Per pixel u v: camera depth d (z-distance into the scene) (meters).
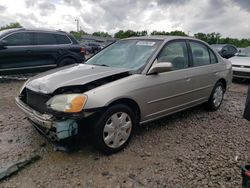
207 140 3.82
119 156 3.25
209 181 2.77
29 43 7.95
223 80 5.33
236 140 3.85
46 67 8.31
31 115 3.16
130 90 3.31
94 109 2.94
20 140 3.64
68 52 8.70
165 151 3.42
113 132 3.24
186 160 3.19
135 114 3.56
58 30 8.74
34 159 3.10
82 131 3.13
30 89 3.31
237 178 2.83
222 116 4.99
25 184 2.66
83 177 2.79
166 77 3.83
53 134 2.96
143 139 3.77
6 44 7.52
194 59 4.54
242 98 6.66
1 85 7.54
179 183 2.73
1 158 3.12
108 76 3.30
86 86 3.17
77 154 3.26
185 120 4.67
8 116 4.65
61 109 2.86
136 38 4.46
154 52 3.84
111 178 2.78
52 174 2.83
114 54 4.29
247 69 8.35
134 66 3.74
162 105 3.87
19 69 7.83
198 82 4.52
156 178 2.80
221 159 3.24
